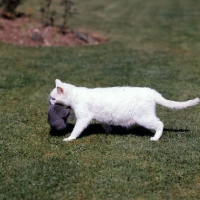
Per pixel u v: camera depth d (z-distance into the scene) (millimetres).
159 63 4203
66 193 2068
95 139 2570
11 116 2863
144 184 2141
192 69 4055
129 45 5008
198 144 2520
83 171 2230
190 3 9242
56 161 2318
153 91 2537
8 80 3502
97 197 2049
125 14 7699
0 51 4309
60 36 5070
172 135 2621
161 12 7969
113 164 2287
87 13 7660
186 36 5715
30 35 4906
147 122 2510
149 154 2393
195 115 2967
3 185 2119
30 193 2068
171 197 2062
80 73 3773
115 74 3779
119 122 2533
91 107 2529
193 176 2211
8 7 5578
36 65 3934
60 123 2547
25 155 2387
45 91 3320
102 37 5477
